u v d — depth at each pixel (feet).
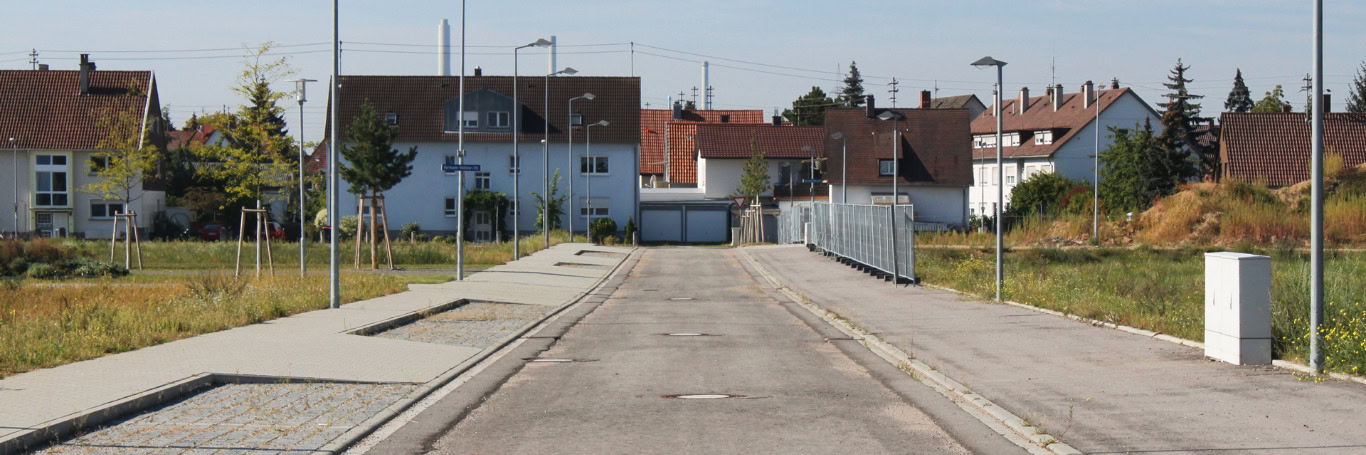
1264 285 44.04
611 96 257.96
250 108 191.62
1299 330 47.03
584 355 54.44
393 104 251.60
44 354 45.57
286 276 106.11
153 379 40.40
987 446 30.55
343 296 83.71
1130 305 66.39
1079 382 41.55
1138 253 142.20
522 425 34.47
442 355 51.96
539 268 135.03
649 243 257.34
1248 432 31.07
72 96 231.91
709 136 294.05
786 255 158.92
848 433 32.73
